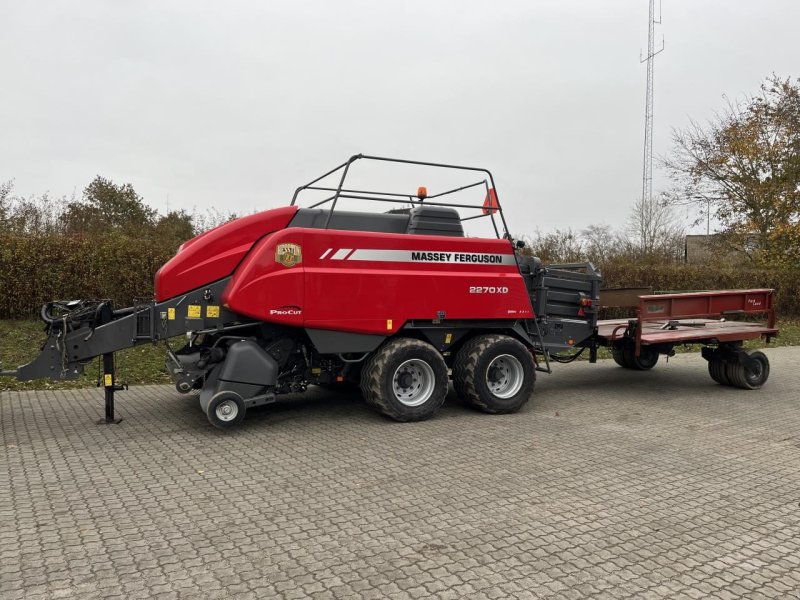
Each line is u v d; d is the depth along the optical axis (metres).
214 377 6.51
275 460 5.46
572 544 3.76
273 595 3.10
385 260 6.82
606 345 9.15
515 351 7.42
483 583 3.25
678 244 32.12
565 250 24.05
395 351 6.75
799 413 7.74
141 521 4.05
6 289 12.70
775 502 4.55
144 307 6.41
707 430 6.79
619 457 5.68
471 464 5.39
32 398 8.11
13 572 3.31
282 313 6.32
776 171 26.62
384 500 4.49
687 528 4.03
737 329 9.74
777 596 3.15
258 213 6.73
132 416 7.13
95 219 19.66
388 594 3.12
